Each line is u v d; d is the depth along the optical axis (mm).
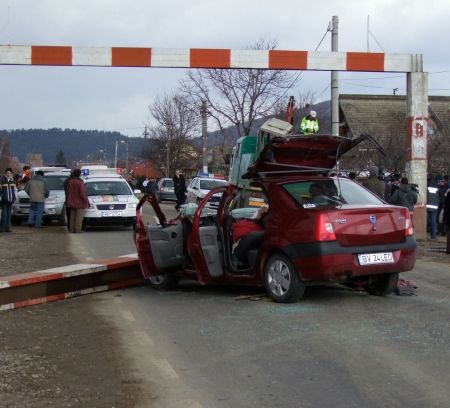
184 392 4859
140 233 9305
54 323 7129
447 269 11023
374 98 41906
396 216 7883
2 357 5734
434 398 4672
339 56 14703
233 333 6578
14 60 13820
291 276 7688
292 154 8617
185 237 8969
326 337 6344
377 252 7633
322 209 7543
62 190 21188
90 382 5066
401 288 8594
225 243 8469
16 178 25047
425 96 15258
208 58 14242
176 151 57438
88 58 13977
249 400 4676
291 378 5148
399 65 15055
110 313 7691
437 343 6105
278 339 6301
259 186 8359
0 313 7598
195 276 8844
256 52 14359
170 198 37906
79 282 8859
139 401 4660
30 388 4898
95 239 16250
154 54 14125
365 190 8445
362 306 7809
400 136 30391
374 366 5422
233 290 9086
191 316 7430
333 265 7348
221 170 52000
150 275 9094
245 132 31000
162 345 6184
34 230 18797
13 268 10961
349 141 8633
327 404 4570
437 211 16438
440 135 33188
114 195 18922
